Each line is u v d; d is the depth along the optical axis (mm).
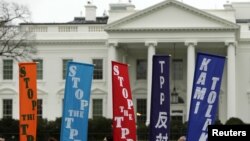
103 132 101000
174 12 118562
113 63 43219
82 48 126438
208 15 117375
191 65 117625
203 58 39938
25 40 119812
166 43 119625
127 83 43531
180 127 100875
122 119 43031
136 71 127500
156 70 42094
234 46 118188
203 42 118438
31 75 42250
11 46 115812
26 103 42250
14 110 127062
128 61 127875
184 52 126500
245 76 126125
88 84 41062
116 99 43094
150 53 118188
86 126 40844
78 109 40750
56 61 126688
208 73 39969
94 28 126812
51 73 126938
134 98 126812
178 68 126688
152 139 42000
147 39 118562
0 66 127562
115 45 118625
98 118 103938
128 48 125312
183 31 118188
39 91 126812
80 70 40969
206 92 39906
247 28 127500
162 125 41844
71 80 40781
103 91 125750
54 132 96500
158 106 41938
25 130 42156
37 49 123688
